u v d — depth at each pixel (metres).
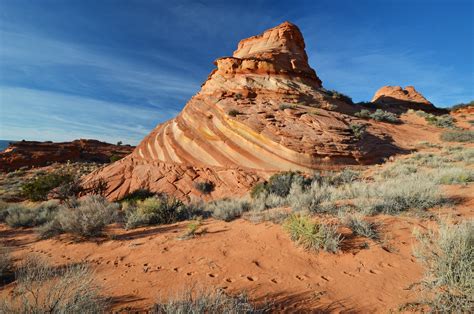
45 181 19.08
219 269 4.52
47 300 2.76
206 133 25.05
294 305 3.28
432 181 8.94
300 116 24.11
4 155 54.81
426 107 51.91
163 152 25.88
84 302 2.74
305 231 5.22
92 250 6.14
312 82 35.84
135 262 5.16
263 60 32.72
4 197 24.94
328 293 3.54
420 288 3.37
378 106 44.94
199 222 8.19
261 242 5.62
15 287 3.83
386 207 6.45
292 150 20.38
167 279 4.23
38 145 60.59
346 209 6.56
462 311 2.70
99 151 69.94
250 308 3.01
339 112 31.02
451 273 2.98
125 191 22.31
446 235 3.38
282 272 4.26
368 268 4.14
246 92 29.44
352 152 20.39
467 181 9.30
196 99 32.03
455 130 32.34
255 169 20.78
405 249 4.57
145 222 9.10
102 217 8.58
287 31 38.72
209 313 2.79
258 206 9.49
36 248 6.59
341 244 4.98
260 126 22.72
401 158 21.00
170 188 20.88
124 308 3.32
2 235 8.98
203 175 21.73
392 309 3.04
